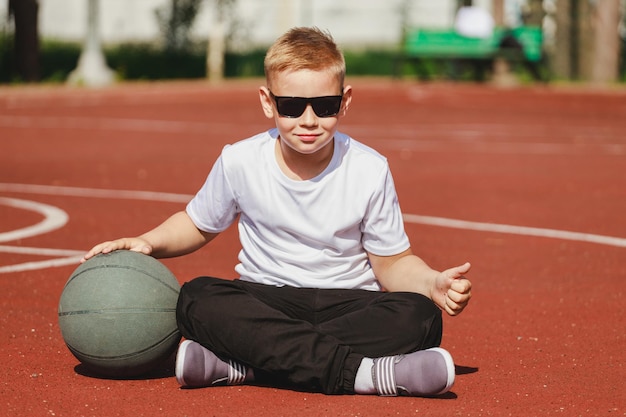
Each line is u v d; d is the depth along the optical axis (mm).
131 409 4703
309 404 4766
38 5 30703
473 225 10664
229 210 5344
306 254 5121
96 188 12703
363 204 5094
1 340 5996
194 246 5473
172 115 23172
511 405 4844
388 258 5234
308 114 4898
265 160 5156
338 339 4840
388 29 41969
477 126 22109
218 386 5059
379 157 5207
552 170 15320
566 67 37438
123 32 41469
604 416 4707
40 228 10008
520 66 35906
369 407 4719
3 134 18766
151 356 5066
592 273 8398
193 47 36594
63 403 4789
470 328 6551
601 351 5973
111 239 9508
